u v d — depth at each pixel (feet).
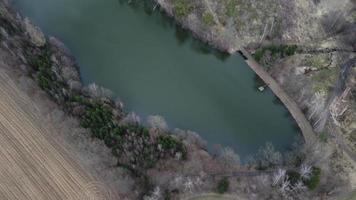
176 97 369.91
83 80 371.56
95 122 322.34
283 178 311.88
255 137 353.51
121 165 314.76
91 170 314.35
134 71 381.40
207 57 393.50
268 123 361.30
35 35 367.25
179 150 322.75
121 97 363.97
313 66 371.56
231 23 391.24
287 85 369.50
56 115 330.95
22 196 306.14
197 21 391.45
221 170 323.98
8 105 337.31
